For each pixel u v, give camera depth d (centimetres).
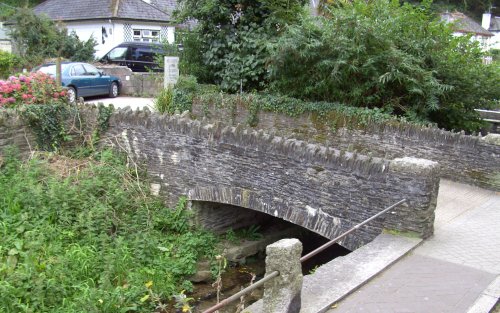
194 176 1053
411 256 674
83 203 975
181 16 1625
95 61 2528
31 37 2486
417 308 530
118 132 1162
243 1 1555
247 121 1374
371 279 594
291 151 882
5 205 929
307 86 1318
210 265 1002
